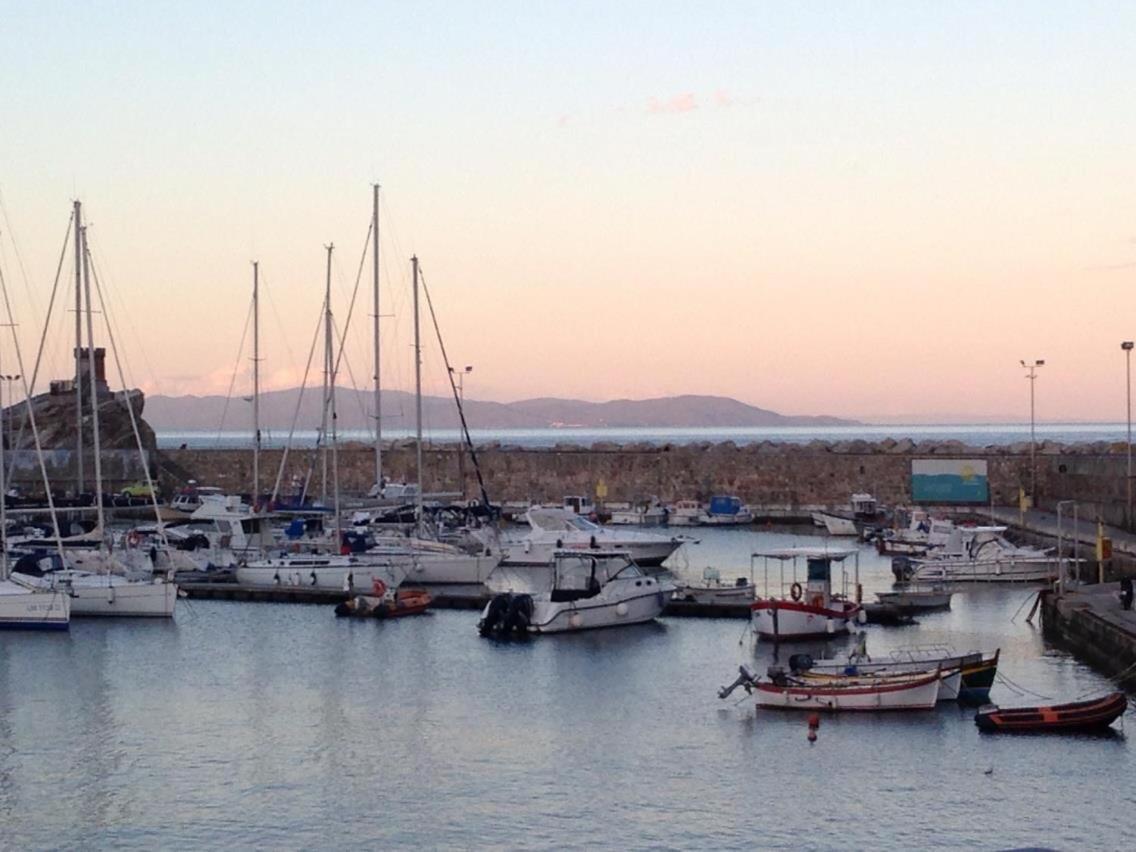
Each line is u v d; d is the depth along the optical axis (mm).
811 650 50594
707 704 42312
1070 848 29750
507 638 53531
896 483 108875
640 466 113125
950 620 57750
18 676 46938
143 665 48656
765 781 34469
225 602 62781
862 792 33500
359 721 40719
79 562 63250
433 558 66812
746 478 111438
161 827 31891
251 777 35406
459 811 32688
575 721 40469
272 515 76250
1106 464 86188
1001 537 74688
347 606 58781
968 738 37844
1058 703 40594
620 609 55781
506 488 114188
